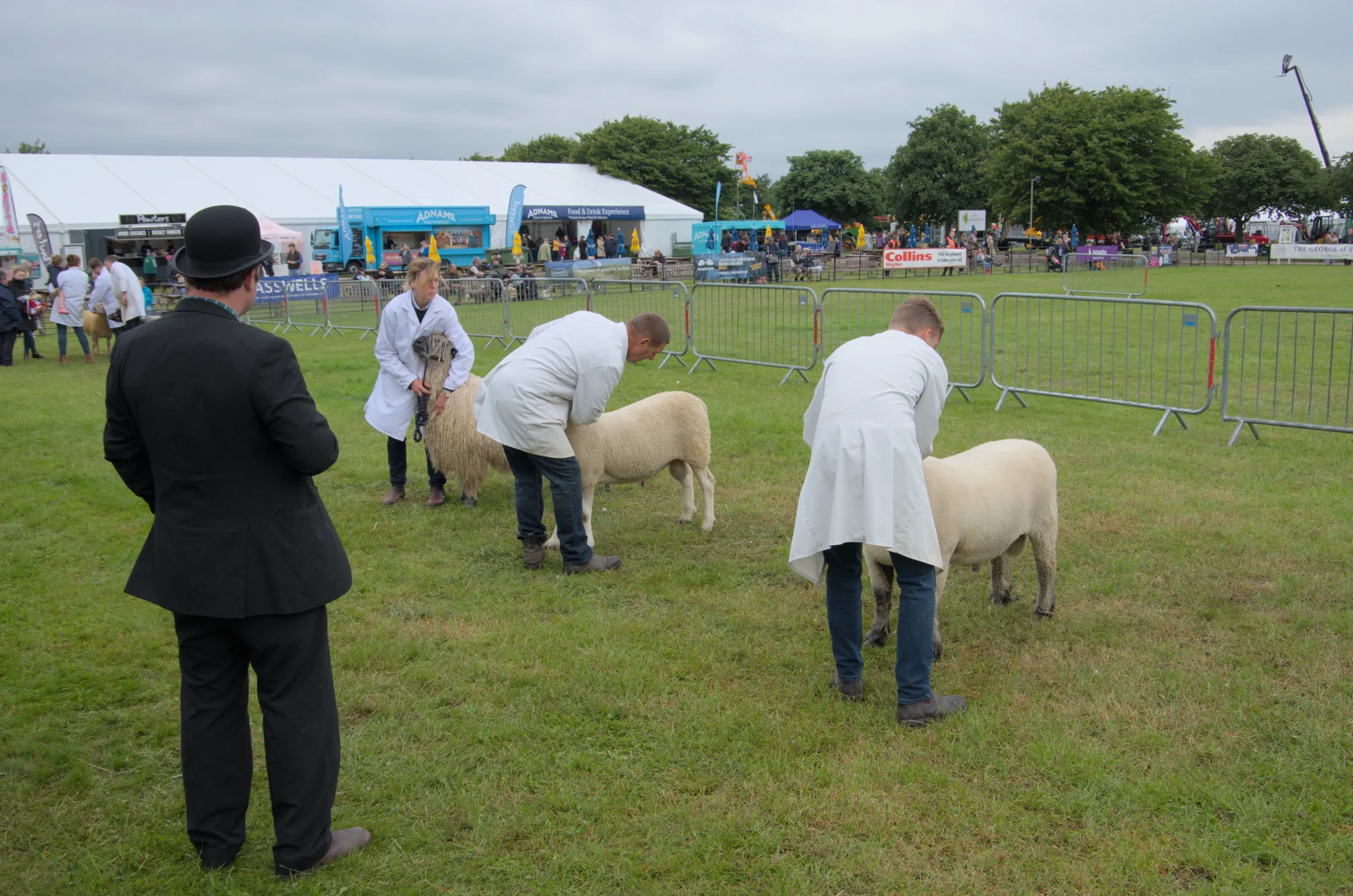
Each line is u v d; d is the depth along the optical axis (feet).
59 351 47.85
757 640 14.19
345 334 58.80
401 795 10.23
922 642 11.35
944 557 12.72
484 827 9.60
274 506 8.19
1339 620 14.07
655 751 11.02
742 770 10.64
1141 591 15.65
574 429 17.44
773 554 18.17
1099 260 115.65
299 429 7.98
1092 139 160.25
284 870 8.86
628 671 13.01
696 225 125.59
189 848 9.37
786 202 237.45
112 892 8.71
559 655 13.66
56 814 9.97
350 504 21.94
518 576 17.15
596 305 48.96
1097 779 10.15
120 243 83.97
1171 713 11.59
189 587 7.99
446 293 58.59
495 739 11.37
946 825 9.57
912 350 11.56
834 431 11.14
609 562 17.43
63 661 13.66
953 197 222.48
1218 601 15.16
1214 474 22.22
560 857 9.09
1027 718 11.59
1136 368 37.60
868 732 11.45
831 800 9.98
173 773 10.81
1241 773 10.27
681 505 21.48
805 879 8.75
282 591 8.16
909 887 8.66
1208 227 227.81
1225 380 25.95
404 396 20.95
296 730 8.59
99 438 28.89
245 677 8.87
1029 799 9.91
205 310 8.05
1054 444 25.49
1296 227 189.26
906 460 10.87
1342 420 27.58
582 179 140.97
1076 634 14.19
